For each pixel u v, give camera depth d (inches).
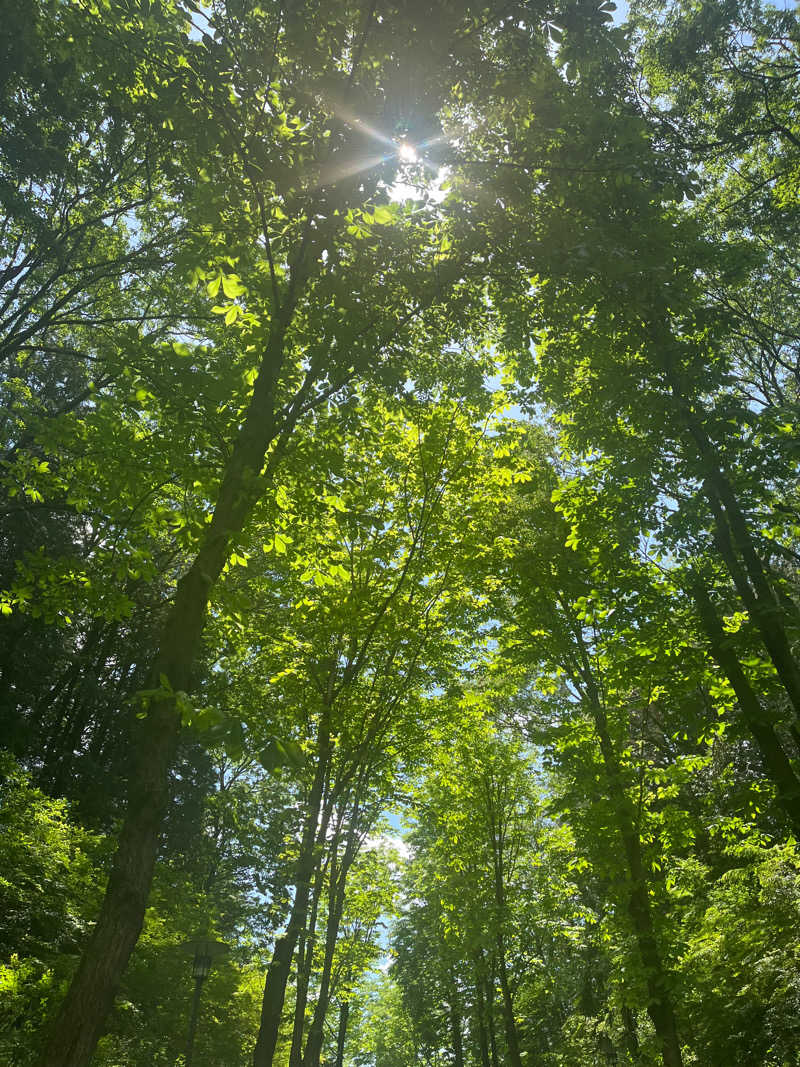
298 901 472.4
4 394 883.4
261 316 361.1
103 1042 517.0
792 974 495.2
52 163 665.0
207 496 354.3
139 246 846.5
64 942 550.9
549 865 902.4
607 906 616.7
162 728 221.5
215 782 1253.1
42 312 849.5
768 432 468.8
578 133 334.3
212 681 510.0
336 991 858.1
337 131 295.9
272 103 313.0
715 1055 545.3
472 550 514.9
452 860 912.9
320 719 516.7
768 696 553.0
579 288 354.9
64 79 577.9
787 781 462.0
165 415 343.6
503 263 332.2
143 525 378.0
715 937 564.4
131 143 710.5
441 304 356.2
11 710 901.8
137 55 316.2
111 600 366.0
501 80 326.0
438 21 294.7
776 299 733.9
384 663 526.9
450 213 325.1
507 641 657.0
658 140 534.0
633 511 516.1
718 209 745.6
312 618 522.6
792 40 695.1
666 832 585.3
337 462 369.7
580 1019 839.7
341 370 319.0
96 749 1111.0
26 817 582.9
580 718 668.1
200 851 1218.0
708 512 493.4
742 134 661.3
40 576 369.4
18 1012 424.5
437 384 498.6
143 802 210.1
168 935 676.7
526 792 911.0
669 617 541.0
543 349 560.4
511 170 322.7
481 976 966.4
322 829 496.7
